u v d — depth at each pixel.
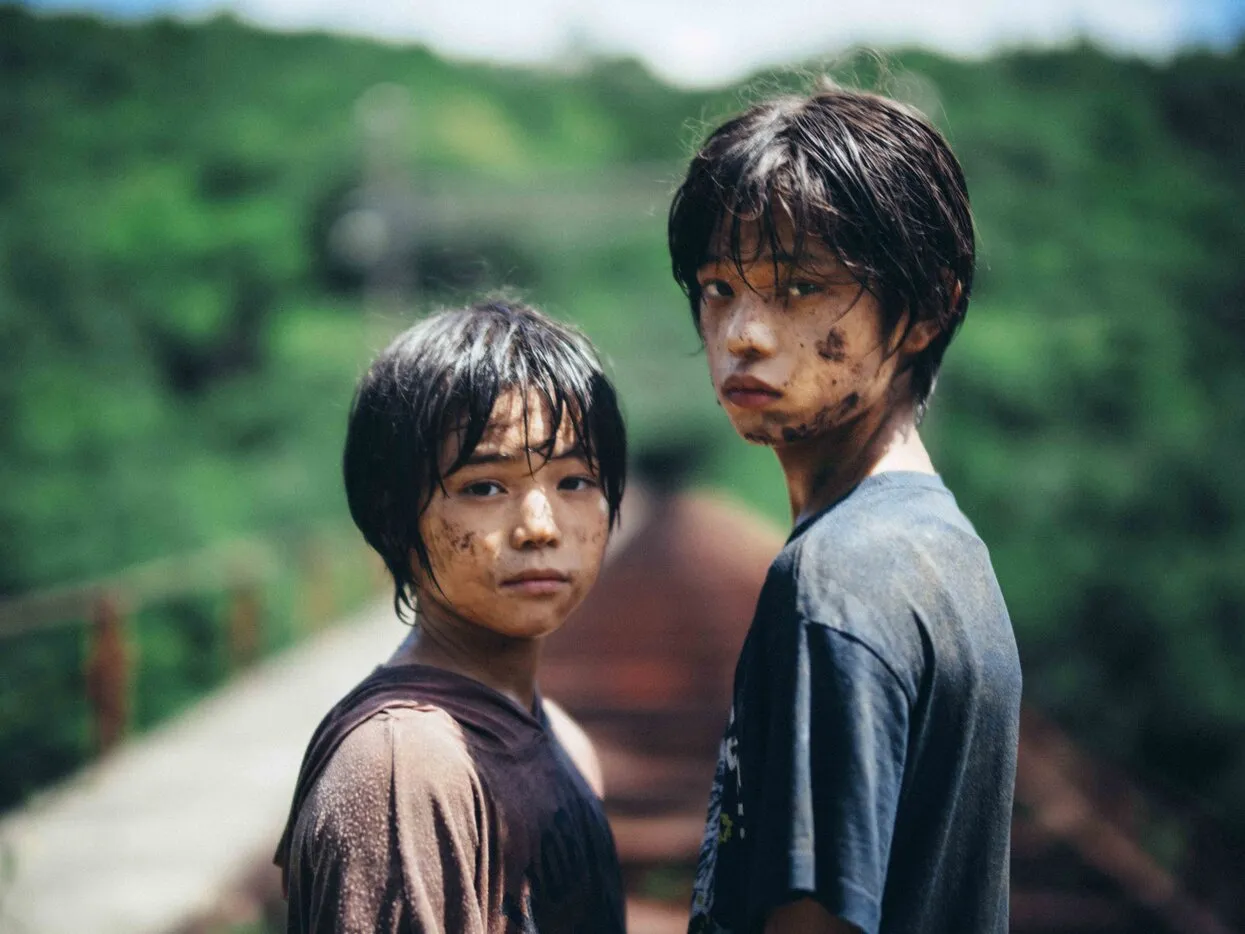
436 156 43.72
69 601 6.21
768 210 1.22
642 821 4.99
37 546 13.40
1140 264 29.11
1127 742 11.48
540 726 1.44
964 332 22.22
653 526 24.92
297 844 1.30
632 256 39.56
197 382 28.61
